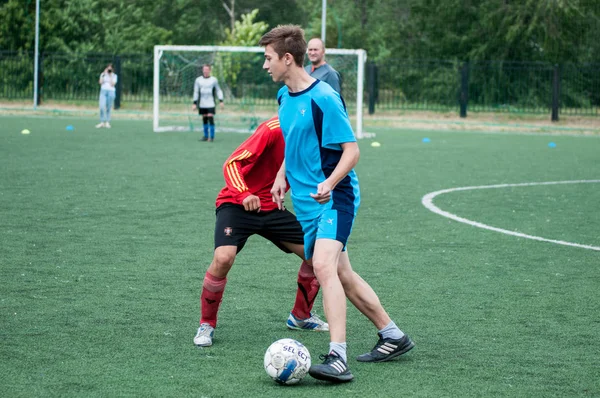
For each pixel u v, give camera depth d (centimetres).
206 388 456
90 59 3744
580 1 4112
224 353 524
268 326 591
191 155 1875
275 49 486
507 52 4266
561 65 3538
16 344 528
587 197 1320
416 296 679
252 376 480
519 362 513
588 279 751
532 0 4112
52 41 4234
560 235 977
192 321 593
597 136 2972
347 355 528
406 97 4366
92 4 4541
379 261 813
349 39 5141
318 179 496
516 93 4094
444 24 4506
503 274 766
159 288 687
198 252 834
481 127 3297
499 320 611
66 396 438
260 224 558
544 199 1290
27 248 834
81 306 625
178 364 498
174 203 1155
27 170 1490
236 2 5925
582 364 510
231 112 3269
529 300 671
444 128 3284
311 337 570
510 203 1238
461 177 1580
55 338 543
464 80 3612
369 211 1135
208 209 1110
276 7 5969
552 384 472
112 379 466
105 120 2739
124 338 548
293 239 565
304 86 491
